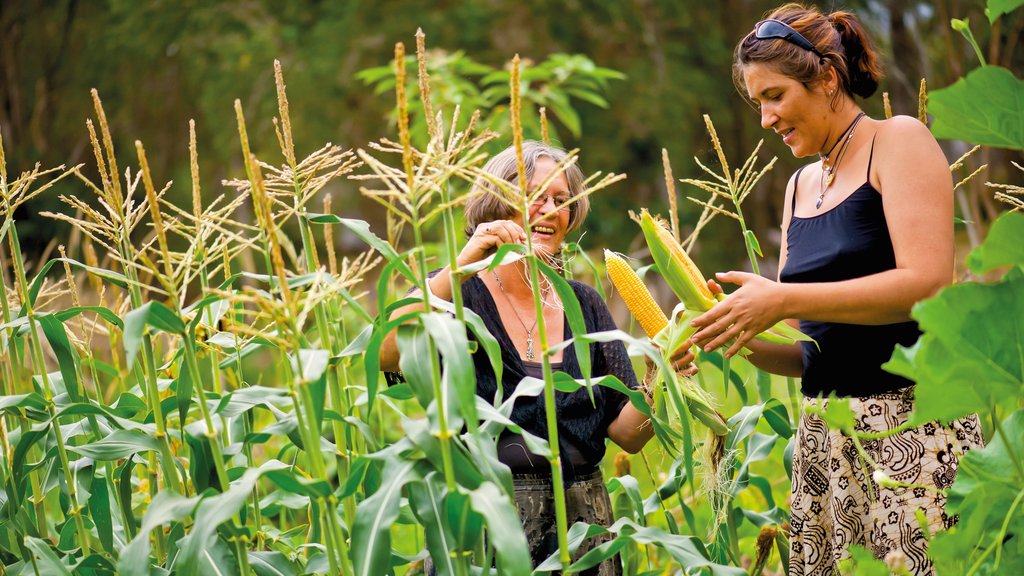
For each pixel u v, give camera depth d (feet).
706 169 10.03
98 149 8.02
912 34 34.94
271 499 8.93
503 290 9.53
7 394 9.71
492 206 9.55
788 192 9.69
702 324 8.34
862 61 8.85
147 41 49.60
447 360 6.72
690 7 49.57
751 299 8.11
